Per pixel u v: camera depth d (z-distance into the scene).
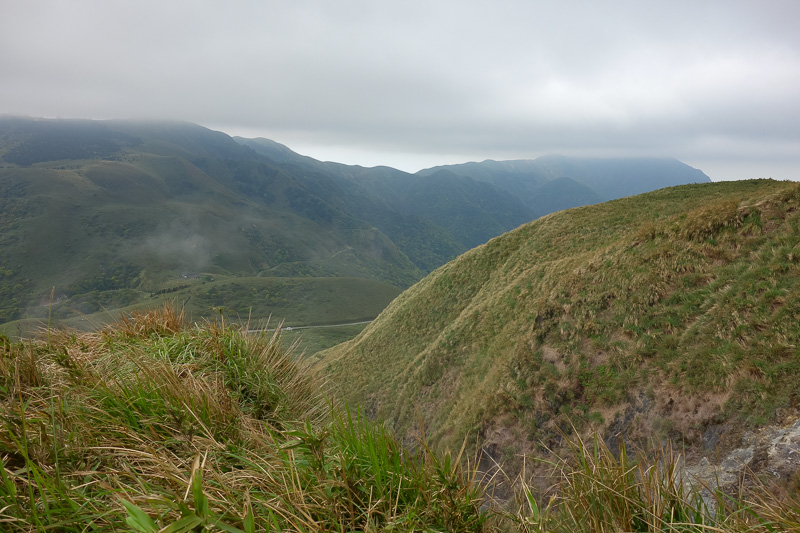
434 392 27.22
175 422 2.21
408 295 53.28
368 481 1.92
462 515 1.89
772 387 10.15
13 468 1.69
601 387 14.95
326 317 174.75
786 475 8.24
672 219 18.95
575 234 36.34
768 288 12.41
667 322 14.50
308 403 3.54
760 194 16.11
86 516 1.48
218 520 1.42
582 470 2.04
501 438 16.67
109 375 2.68
